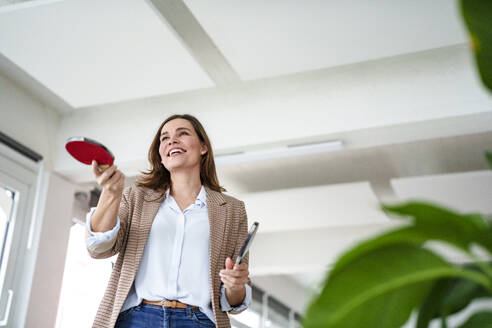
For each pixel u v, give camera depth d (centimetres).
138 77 334
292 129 378
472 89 346
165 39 294
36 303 389
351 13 274
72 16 277
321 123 372
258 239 711
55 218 419
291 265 688
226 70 371
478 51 31
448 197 517
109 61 317
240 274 155
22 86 395
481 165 485
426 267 28
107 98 359
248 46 304
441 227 27
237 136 390
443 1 265
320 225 605
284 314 912
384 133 369
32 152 397
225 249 178
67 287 467
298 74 388
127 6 269
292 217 588
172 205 183
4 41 302
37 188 408
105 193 165
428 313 35
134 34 290
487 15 31
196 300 166
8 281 372
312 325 28
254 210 580
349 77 377
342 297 28
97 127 427
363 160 486
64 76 335
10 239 375
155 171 198
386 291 29
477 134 435
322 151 387
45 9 272
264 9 271
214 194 191
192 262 171
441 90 352
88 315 486
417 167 499
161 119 413
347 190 521
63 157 424
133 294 167
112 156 162
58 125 436
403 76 364
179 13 292
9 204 380
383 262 29
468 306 35
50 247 409
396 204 27
